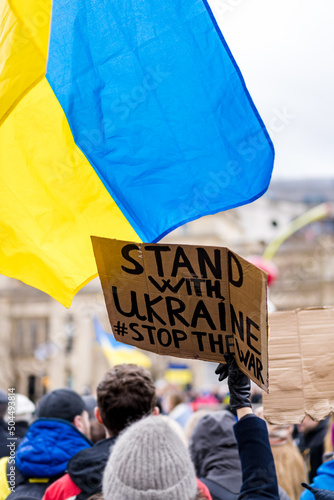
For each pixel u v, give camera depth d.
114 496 1.65
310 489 2.25
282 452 3.61
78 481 2.44
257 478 1.98
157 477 1.64
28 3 2.46
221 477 2.97
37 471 2.89
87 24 2.48
